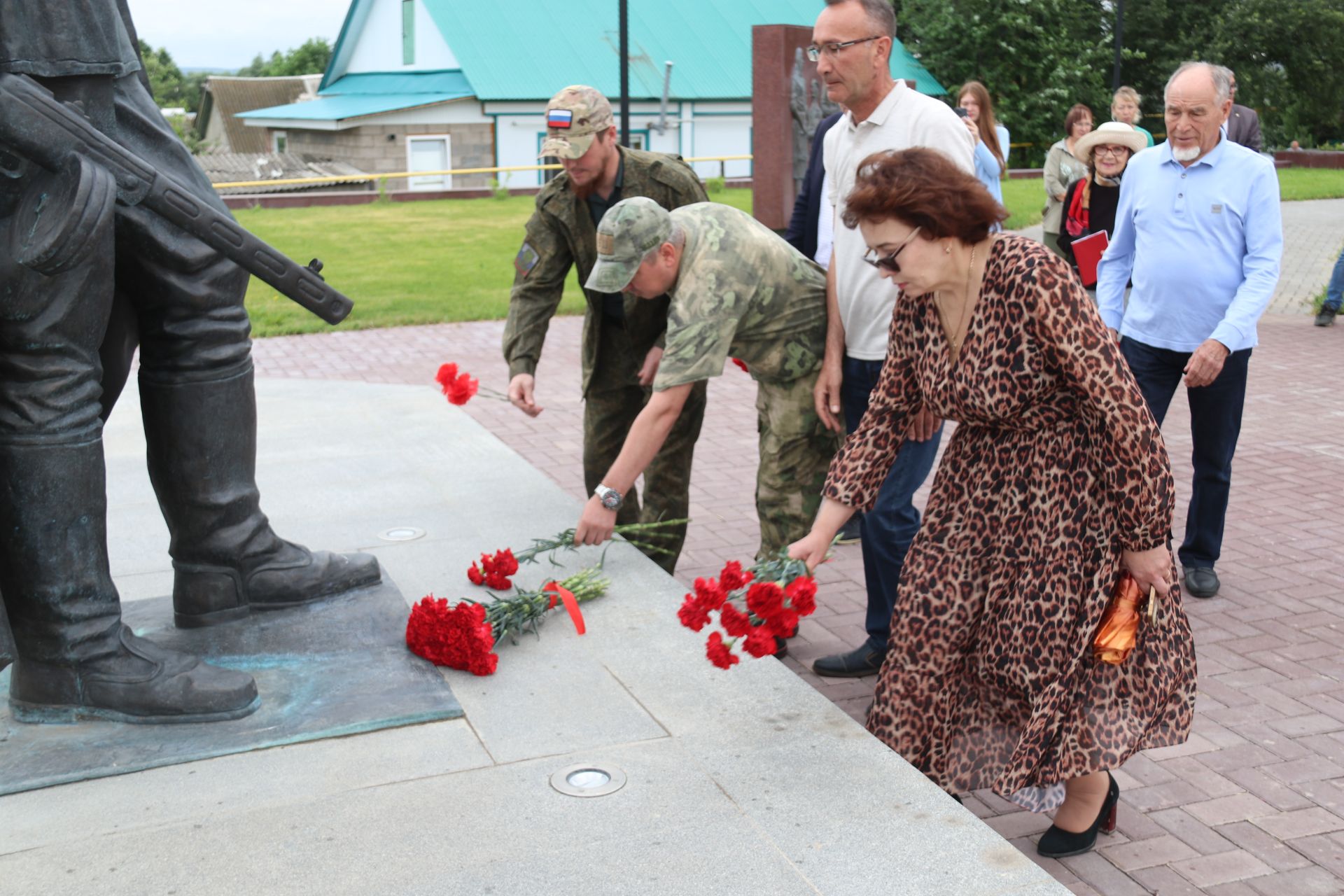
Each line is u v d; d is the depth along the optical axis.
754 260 3.74
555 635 3.65
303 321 11.89
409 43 38.31
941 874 2.46
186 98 82.38
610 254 3.59
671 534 4.73
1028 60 38.47
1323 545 5.56
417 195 28.53
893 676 2.92
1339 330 11.27
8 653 2.83
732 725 3.09
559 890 2.41
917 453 3.96
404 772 2.86
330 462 5.55
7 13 2.72
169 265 3.19
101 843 2.58
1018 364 2.65
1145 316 4.90
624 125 12.29
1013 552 2.79
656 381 3.65
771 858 2.51
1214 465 4.90
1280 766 3.65
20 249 2.73
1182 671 2.85
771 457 4.10
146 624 3.63
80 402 2.94
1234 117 9.23
